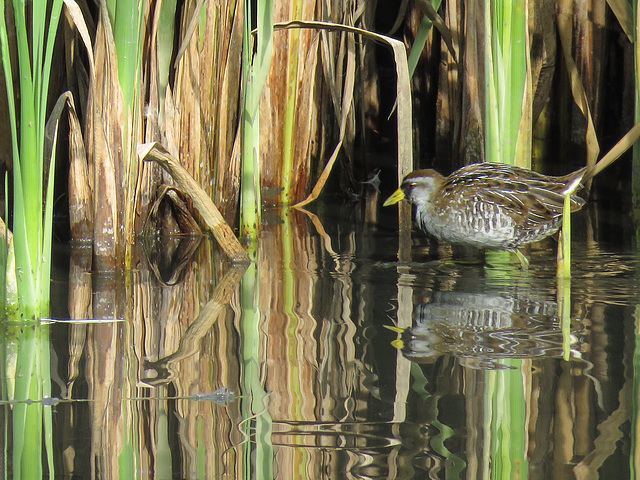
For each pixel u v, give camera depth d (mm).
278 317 8648
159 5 11242
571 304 8953
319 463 5543
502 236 11016
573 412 6242
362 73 15625
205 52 12367
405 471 5406
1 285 8500
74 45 11836
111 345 7812
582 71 14930
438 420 6172
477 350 7566
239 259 11109
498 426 5996
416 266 10844
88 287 9758
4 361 7348
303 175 14695
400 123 12281
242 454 5660
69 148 11586
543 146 15812
